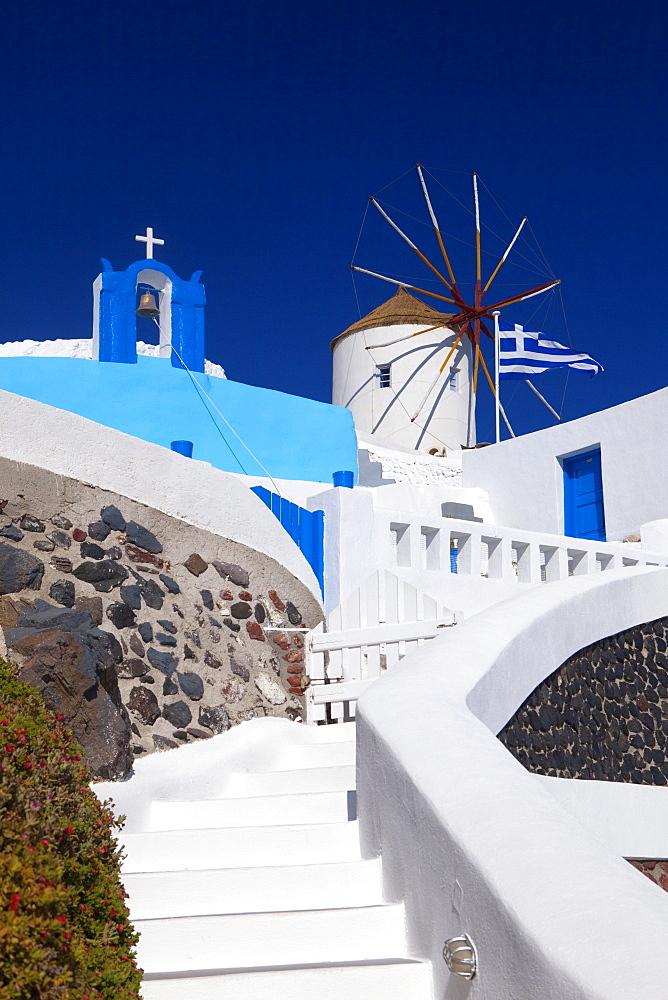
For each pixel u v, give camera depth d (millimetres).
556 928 3039
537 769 7117
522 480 22562
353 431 20016
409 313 31594
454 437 30625
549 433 22172
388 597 10508
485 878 3502
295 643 9555
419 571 12789
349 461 19812
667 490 19594
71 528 8047
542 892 3230
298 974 4215
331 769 7227
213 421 18406
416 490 20812
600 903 3047
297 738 8633
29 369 17250
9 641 6656
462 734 4578
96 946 3412
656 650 9633
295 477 19062
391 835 4793
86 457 8320
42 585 7637
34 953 2789
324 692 9250
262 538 9844
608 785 8062
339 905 5082
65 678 6566
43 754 3871
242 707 8688
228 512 9500
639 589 9438
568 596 8172
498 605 7719
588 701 8242
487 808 3846
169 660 8219
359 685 9125
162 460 8945
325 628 10445
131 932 3709
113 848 3900
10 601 7223
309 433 19438
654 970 2645
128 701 7664
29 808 3352
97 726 6680
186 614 8656
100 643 7113
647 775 8898
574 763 7766
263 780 7539
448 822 3918
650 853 8359
